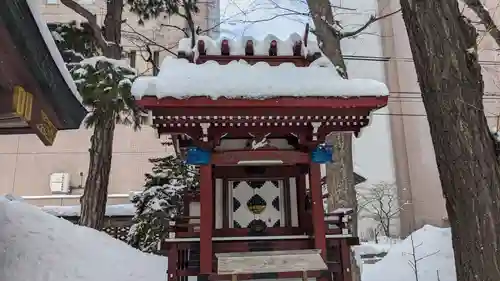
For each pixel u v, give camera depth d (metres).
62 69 5.99
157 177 12.09
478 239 5.45
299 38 6.87
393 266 11.41
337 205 8.88
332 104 5.80
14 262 7.83
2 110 5.44
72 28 11.30
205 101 5.62
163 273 8.92
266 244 6.26
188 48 6.74
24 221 8.84
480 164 5.66
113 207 14.82
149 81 5.66
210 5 17.66
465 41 6.17
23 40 4.81
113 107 10.19
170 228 6.21
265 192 6.84
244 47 6.76
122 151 18.27
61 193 17.52
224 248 6.19
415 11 6.35
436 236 11.90
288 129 6.33
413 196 23.14
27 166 17.88
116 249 9.37
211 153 6.26
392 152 23.89
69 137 18.30
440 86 6.01
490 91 15.69
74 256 8.43
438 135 6.03
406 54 23.78
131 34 16.02
